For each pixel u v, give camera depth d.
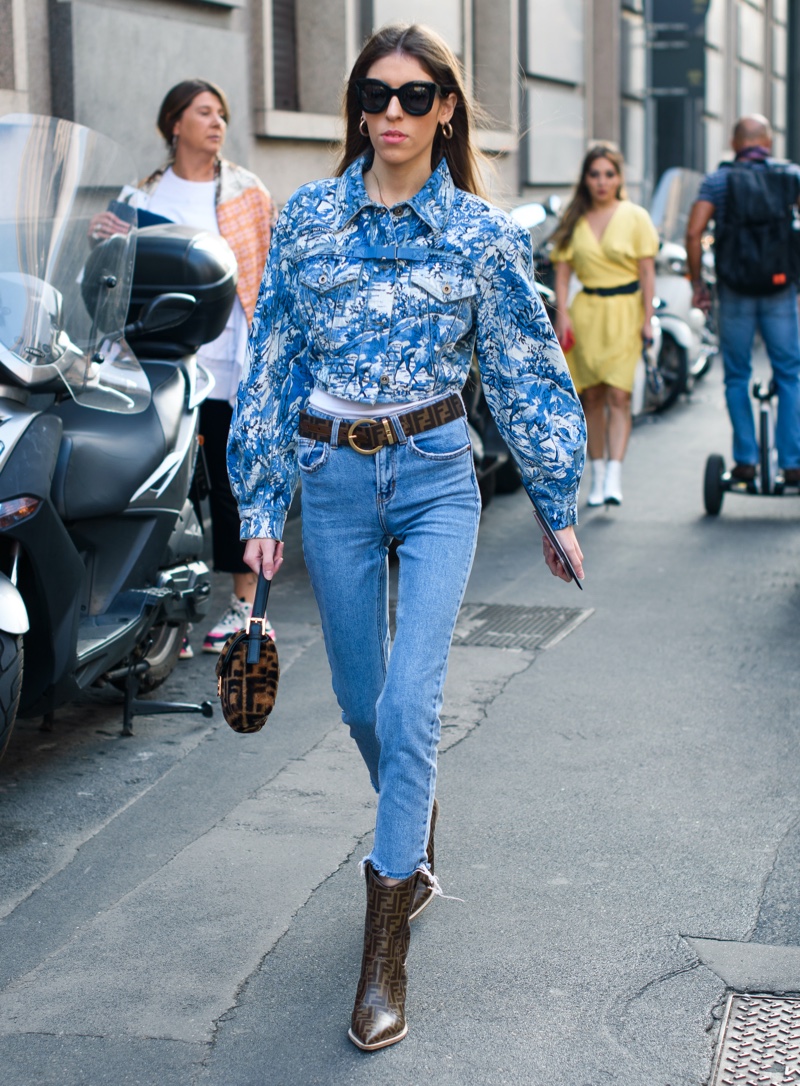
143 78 8.20
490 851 3.74
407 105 2.74
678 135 22.48
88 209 4.26
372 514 2.91
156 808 4.08
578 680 5.19
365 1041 2.82
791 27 30.38
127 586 4.48
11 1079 2.75
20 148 4.14
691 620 5.98
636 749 4.48
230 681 2.93
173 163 5.84
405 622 2.87
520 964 3.16
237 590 5.70
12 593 3.73
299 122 10.05
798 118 30.70
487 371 2.97
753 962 3.15
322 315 2.84
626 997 3.02
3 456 3.79
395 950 2.89
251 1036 2.89
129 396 4.39
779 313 7.78
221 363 5.70
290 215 2.87
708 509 8.09
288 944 3.27
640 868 3.63
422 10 12.62
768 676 5.20
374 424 2.85
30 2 7.41
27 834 3.90
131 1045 2.86
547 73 15.52
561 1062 2.78
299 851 3.76
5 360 3.84
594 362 8.22
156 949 3.25
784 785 4.16
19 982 3.11
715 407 12.35
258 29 9.60
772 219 7.76
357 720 3.10
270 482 3.03
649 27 17.42
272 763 4.43
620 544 7.45
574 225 8.27
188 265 4.88
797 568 6.86
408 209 2.81
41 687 4.06
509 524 8.12
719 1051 2.81
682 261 12.05
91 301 4.25
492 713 4.84
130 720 4.69
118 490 4.23
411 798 2.85
